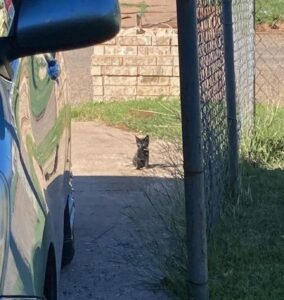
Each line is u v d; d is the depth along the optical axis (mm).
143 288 4984
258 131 7641
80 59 14617
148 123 9039
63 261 5297
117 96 10469
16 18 2891
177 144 6969
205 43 5109
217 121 5672
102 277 5176
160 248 5184
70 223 5184
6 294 2436
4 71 3107
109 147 8195
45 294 3236
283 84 11000
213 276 5031
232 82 6148
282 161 7238
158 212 5574
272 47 15039
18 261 2582
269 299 4773
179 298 4816
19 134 3018
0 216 2518
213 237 5453
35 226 2895
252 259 5277
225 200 6121
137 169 7270
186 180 4418
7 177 2668
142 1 17375
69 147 5074
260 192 6477
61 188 4469
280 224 5836
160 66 10375
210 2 5352
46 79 4148
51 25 2822
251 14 7801
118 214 6242
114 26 2840
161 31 10469
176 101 9969
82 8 2818
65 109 4812
